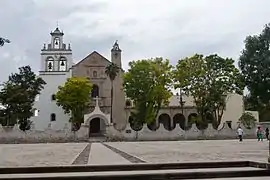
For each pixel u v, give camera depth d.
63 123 85.44
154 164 15.49
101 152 27.41
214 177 13.46
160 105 74.38
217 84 65.81
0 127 62.34
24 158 22.27
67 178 12.91
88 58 85.75
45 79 87.25
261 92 52.91
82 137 64.69
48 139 63.38
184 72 66.88
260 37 53.00
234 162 15.91
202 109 67.62
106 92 84.25
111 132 64.69
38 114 85.81
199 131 65.44
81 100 77.81
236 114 84.12
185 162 16.05
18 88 75.56
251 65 52.50
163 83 72.19
